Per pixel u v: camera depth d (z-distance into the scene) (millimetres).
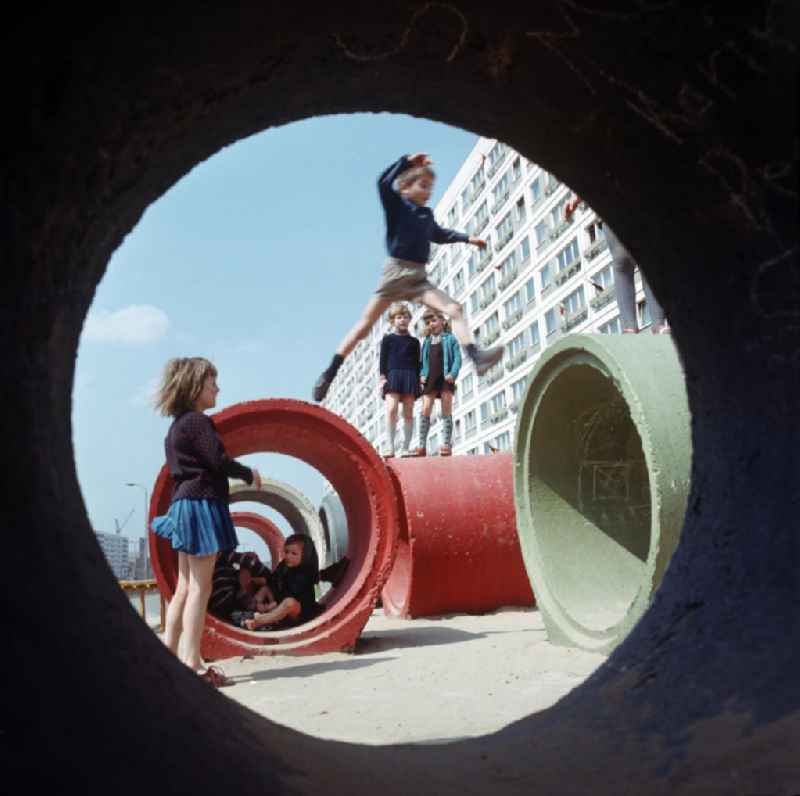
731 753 2373
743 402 3381
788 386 3070
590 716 3100
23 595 2035
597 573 6930
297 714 4477
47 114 2252
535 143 3783
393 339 11188
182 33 2588
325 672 6141
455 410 79000
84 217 2686
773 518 3062
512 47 3123
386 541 7586
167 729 2236
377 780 2664
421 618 9820
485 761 2928
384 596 11086
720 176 2982
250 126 3533
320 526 16188
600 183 3693
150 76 2646
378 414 112875
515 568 9695
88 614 2311
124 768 1934
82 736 1909
